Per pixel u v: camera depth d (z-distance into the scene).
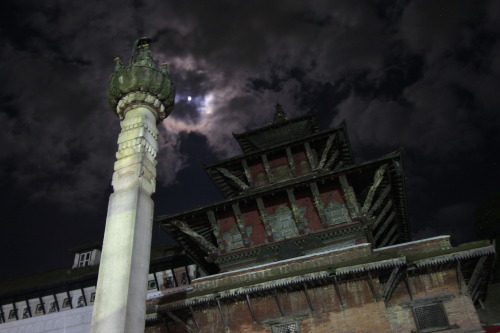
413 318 19.42
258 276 22.06
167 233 26.73
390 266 19.06
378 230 27.69
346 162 31.42
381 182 25.52
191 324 21.56
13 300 34.31
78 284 33.34
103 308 8.26
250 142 34.00
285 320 20.16
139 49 12.61
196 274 31.86
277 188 25.11
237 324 20.80
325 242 24.09
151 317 21.42
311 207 25.83
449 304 19.27
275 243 24.80
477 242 19.45
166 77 12.18
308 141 29.22
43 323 32.50
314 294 20.59
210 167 29.98
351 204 24.33
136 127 11.04
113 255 8.91
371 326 19.00
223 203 25.62
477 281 21.66
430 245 21.25
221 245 25.81
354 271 19.42
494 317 25.73
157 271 32.56
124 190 9.93
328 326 19.58
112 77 11.95
